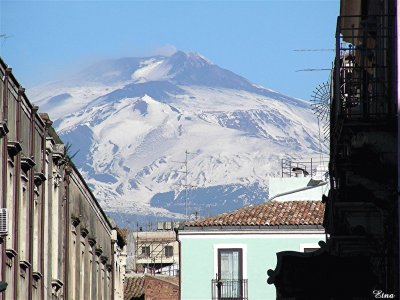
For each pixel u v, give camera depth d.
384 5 44.09
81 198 79.56
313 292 44.41
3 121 53.72
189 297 95.12
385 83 42.41
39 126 64.44
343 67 43.00
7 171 55.56
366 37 43.34
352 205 44.97
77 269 77.19
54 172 69.50
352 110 42.94
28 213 61.03
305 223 94.69
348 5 54.03
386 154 41.72
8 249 56.00
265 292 94.81
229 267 95.19
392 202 41.84
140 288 122.69
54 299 69.62
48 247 67.62
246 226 95.12
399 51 39.53
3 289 52.88
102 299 91.25
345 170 43.00
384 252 43.66
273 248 94.94
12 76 55.91
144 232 179.50
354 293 44.09
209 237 95.44
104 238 92.81
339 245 45.00
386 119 41.50
